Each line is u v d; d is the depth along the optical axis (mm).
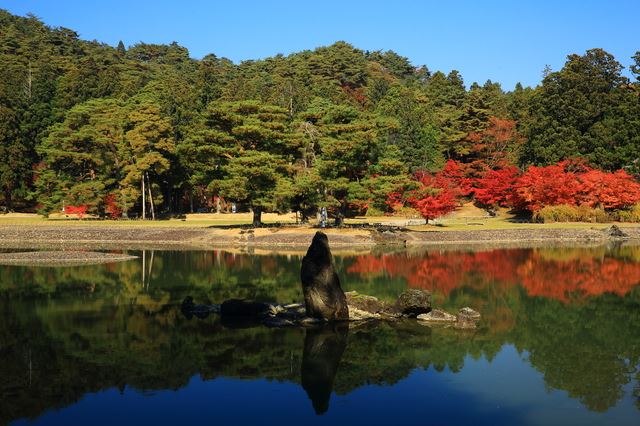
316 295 22250
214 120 56125
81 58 117875
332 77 136375
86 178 76562
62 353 17734
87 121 74375
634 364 16719
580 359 17375
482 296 27500
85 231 57094
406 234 55969
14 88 87688
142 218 73750
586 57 92250
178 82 98312
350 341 19281
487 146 91188
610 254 45781
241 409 13453
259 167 51812
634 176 76562
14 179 77688
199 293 27875
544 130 87062
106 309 24062
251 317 22734
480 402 13781
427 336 19969
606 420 12633
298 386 15016
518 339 19516
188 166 71562
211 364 16828
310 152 60219
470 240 56125
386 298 26469
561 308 24766
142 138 67500
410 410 13320
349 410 13336
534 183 71000
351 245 52281
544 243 56000
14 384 15055
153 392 14547
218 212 82250
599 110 87000
